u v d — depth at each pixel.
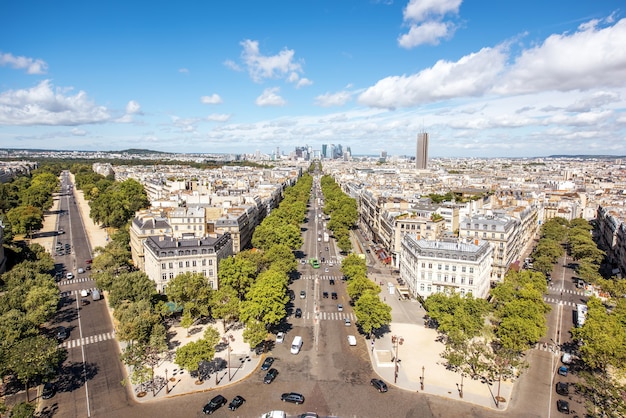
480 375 187.25
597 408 161.00
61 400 165.75
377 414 159.00
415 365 194.88
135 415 156.75
